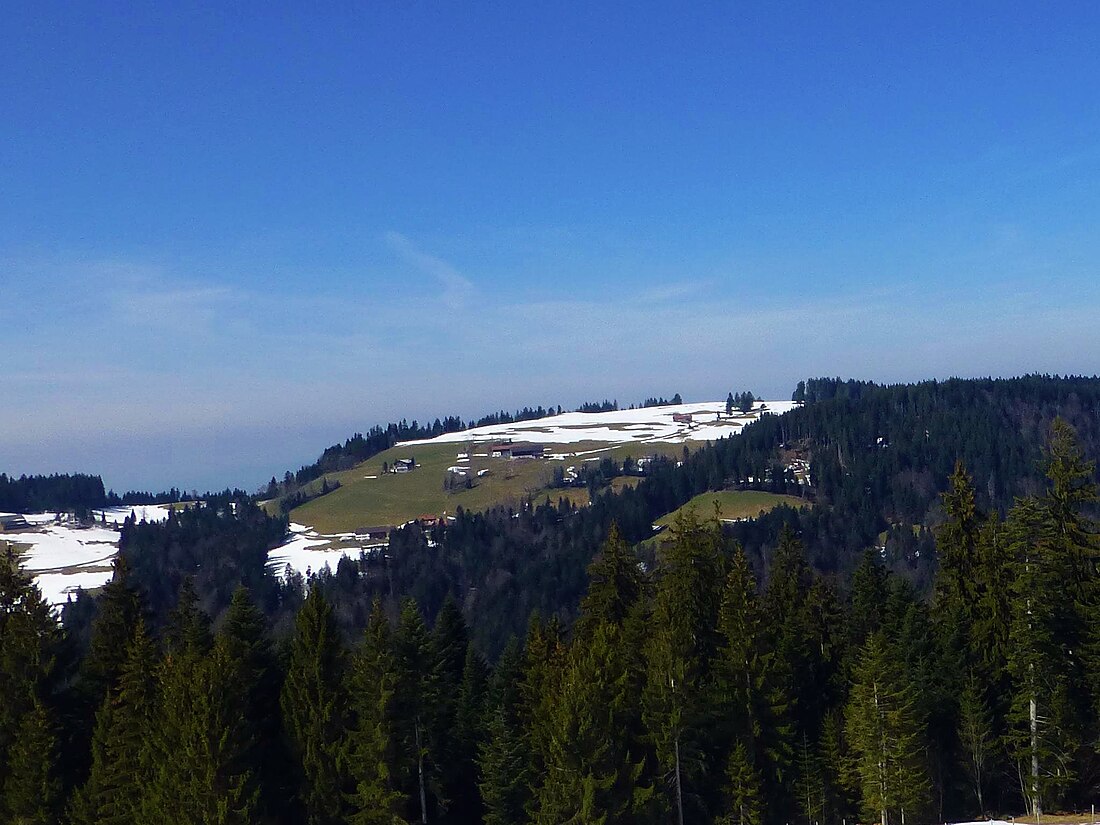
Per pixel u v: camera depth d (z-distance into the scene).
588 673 43.44
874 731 46.81
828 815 51.12
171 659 46.62
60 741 47.16
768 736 48.56
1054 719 46.03
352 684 45.72
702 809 47.34
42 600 50.16
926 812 51.50
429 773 49.94
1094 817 45.47
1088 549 47.31
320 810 44.81
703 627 52.47
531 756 47.72
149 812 40.97
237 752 41.53
